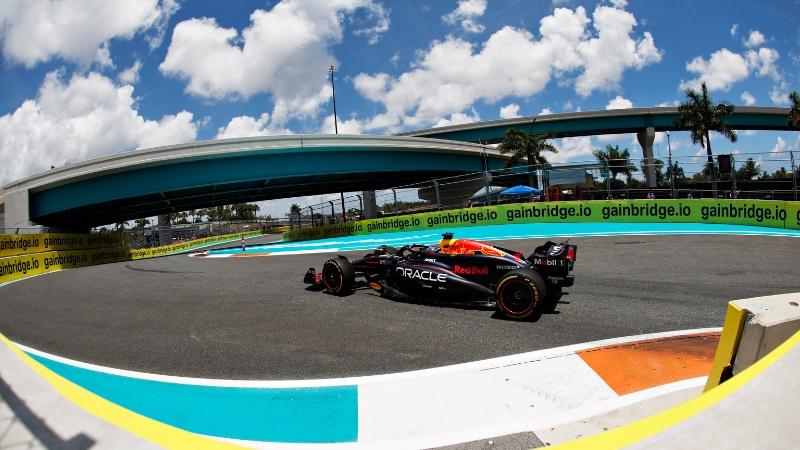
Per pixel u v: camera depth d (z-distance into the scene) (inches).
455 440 101.4
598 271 311.3
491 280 218.2
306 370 152.3
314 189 1454.2
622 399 115.8
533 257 219.1
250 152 942.4
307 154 1039.6
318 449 101.0
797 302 76.7
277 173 995.3
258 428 113.0
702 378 125.0
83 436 49.1
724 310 200.7
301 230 1143.6
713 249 398.0
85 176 852.6
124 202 982.4
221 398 132.7
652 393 117.9
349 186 1542.8
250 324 218.8
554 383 128.6
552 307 217.2
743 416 43.9
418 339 177.9
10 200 885.2
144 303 296.8
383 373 144.6
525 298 192.5
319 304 253.1
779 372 47.5
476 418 111.2
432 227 828.6
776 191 630.5
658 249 410.0
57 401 54.0
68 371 165.2
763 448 42.1
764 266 307.7
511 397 121.5
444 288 224.8
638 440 44.6
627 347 154.6
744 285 251.8
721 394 46.4
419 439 102.8
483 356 154.3
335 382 139.6
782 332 70.5
